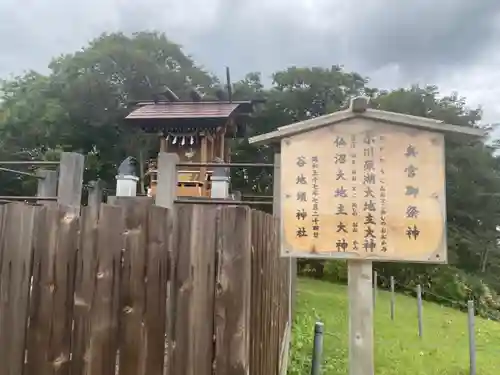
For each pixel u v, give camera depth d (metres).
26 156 22.16
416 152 2.94
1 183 21.12
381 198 2.94
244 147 22.47
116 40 24.36
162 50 24.81
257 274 2.78
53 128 21.80
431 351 7.58
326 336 7.46
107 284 2.03
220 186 8.41
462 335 9.44
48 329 1.99
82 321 2.01
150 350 2.03
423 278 17.12
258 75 25.78
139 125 11.15
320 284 15.85
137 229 2.07
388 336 8.44
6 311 1.97
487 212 22.62
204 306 2.06
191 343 2.04
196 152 11.05
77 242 2.04
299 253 2.97
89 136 22.27
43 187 6.49
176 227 2.11
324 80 23.80
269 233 3.75
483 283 18.48
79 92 21.56
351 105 2.99
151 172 10.70
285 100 23.59
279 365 4.62
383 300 13.91
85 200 17.81
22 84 26.61
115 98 22.09
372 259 2.91
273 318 4.01
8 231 2.00
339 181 2.99
